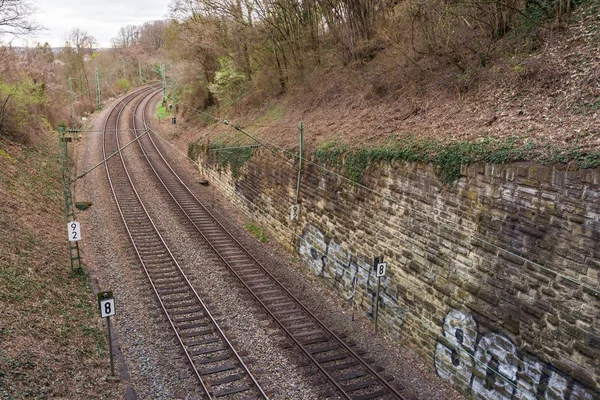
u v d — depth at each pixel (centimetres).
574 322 845
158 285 1588
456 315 1112
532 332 923
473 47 1587
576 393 842
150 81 8744
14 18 2030
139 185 2855
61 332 1174
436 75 1692
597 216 809
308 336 1309
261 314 1427
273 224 2147
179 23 3725
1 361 941
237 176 2566
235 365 1152
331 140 1748
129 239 2005
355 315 1473
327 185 1662
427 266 1204
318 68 2623
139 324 1337
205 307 1424
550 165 898
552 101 1159
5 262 1354
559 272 874
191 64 3925
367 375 1138
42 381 951
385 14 2192
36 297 1276
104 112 5500
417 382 1134
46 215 2027
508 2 1498
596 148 858
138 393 1031
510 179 970
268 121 2670
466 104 1416
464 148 1115
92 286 1555
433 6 1622
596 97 1060
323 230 1700
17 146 2647
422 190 1216
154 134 4353
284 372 1134
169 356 1184
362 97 2003
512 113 1218
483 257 1037
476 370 1055
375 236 1408
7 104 2695
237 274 1686
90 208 2386
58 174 2761
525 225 938
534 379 921
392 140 1429
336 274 1625
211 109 3984
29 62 3806
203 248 1961
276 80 2977
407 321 1280
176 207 2511
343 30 2338
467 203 1077
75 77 6084
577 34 1284
